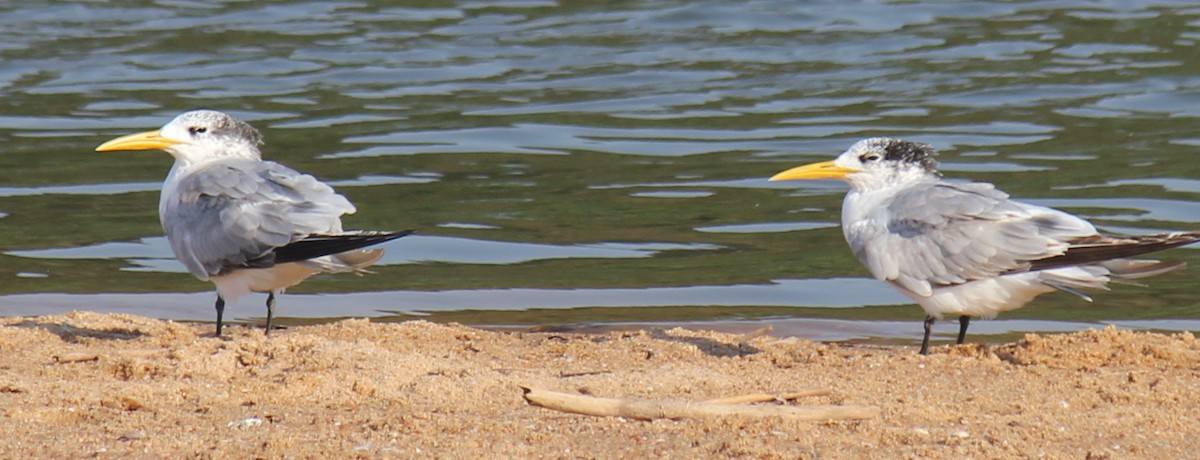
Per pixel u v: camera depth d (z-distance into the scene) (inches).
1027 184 709.9
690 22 1087.6
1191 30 1037.2
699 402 358.6
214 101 890.1
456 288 579.5
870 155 471.5
